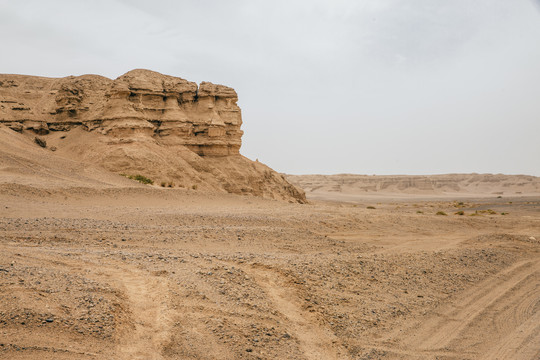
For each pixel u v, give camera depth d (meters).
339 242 20.38
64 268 9.97
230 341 7.73
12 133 61.81
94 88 81.25
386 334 9.61
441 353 8.94
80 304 7.80
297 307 10.05
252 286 10.56
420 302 12.00
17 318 6.82
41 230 15.79
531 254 21.55
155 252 13.37
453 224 33.31
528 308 12.40
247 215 26.36
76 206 25.20
